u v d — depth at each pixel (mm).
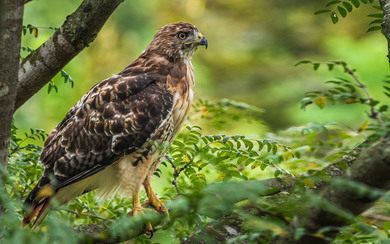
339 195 4109
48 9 17656
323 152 5172
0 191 3893
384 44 23016
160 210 7766
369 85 20906
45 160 7926
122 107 8125
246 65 26844
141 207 7793
